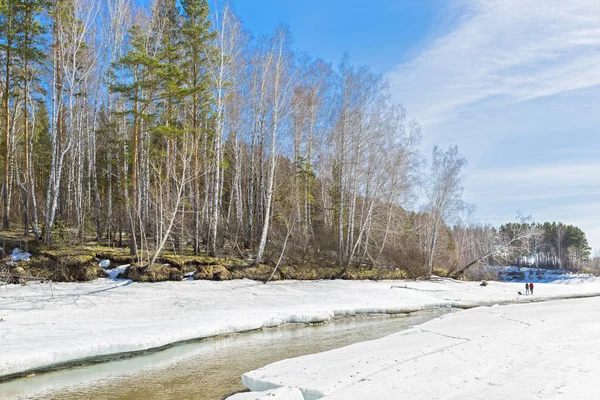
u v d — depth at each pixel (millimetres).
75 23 22406
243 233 27828
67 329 12336
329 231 31828
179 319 14711
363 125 29203
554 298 29703
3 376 9023
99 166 29266
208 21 24000
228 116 27859
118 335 11930
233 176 33188
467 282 34438
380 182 30266
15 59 21938
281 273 24609
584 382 7059
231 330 14586
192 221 26922
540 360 8734
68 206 24938
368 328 16266
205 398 8180
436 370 8141
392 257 32875
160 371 10078
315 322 17344
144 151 25422
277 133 27109
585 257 94062
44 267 19156
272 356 11602
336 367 8930
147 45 23391
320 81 30891
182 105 24484
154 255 20547
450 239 48500
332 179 34000
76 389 8688
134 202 21297
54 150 21312
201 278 21625
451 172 35219
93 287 18375
